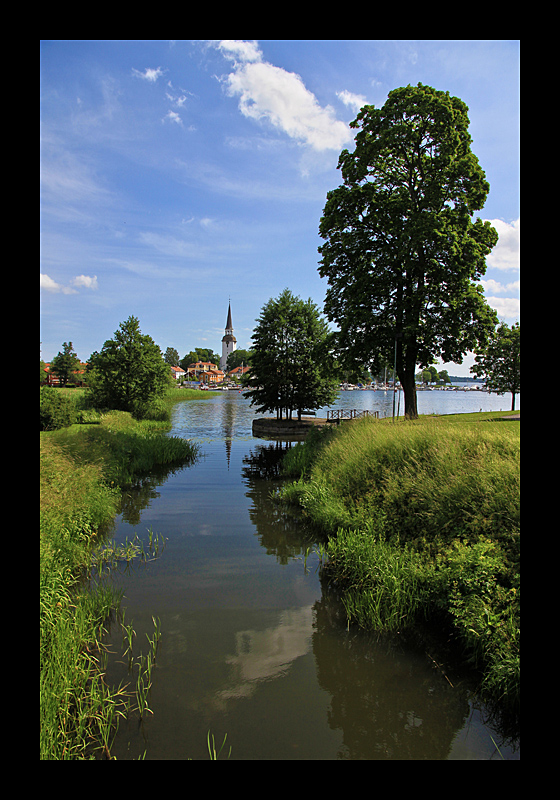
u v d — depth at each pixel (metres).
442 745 3.66
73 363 93.00
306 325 33.69
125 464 16.73
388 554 7.00
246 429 34.75
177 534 9.54
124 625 5.64
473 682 4.53
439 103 22.56
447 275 23.27
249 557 8.17
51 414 23.48
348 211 25.70
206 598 6.45
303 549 8.63
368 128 24.84
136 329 37.38
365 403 73.69
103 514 10.12
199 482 15.37
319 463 13.60
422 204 23.19
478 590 5.30
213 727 3.85
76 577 7.02
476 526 6.45
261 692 4.32
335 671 4.68
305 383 33.50
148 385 37.75
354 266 25.88
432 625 5.64
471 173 23.05
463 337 24.62
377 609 5.80
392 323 24.86
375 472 10.12
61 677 4.02
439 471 8.29
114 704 3.99
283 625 5.68
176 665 4.75
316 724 3.91
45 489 8.25
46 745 3.41
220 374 189.12
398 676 4.61
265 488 14.39
